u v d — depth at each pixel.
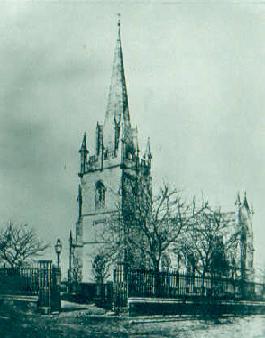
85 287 25.61
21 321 21.86
